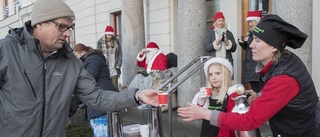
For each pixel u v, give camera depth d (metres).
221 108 2.49
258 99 1.77
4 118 1.76
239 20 6.23
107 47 7.28
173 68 5.84
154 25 8.30
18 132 1.76
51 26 1.77
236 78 6.16
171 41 7.84
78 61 2.04
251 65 4.33
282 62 1.77
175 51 7.75
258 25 1.82
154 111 2.59
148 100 2.08
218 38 4.70
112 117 2.51
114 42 7.37
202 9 5.02
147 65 5.79
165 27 7.93
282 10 3.76
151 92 2.06
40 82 1.80
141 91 2.06
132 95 2.05
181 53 5.11
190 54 5.00
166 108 5.34
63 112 1.90
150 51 5.76
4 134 1.77
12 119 1.75
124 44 6.98
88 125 5.63
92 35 11.15
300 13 3.65
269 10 5.75
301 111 1.77
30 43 1.75
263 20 1.81
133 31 6.85
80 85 2.04
